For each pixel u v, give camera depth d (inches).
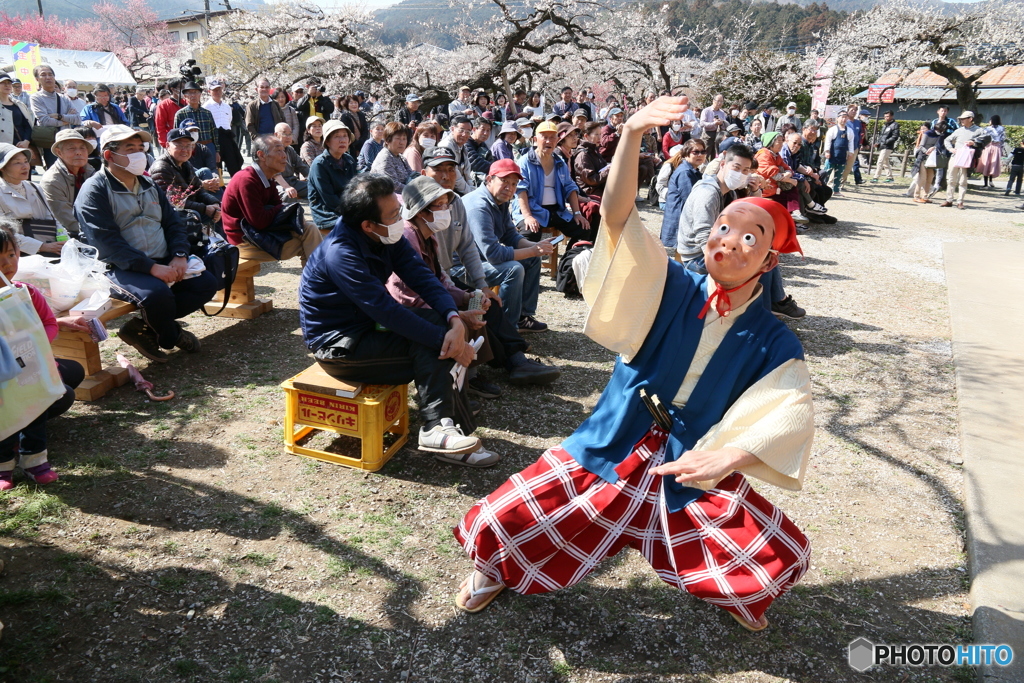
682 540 88.7
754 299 85.6
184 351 191.6
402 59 856.3
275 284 262.5
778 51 1156.5
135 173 172.9
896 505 135.3
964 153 513.7
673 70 992.9
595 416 94.4
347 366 134.1
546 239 212.2
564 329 228.2
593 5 820.0
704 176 206.2
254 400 165.9
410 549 115.0
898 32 845.8
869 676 93.7
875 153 876.6
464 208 179.9
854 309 263.6
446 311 136.5
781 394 81.7
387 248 138.6
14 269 111.7
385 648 94.4
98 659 89.4
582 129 407.8
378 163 268.5
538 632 99.1
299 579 106.3
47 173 194.4
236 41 959.6
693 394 86.9
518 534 91.5
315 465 139.2
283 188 290.8
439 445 130.0
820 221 432.8
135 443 142.4
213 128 386.0
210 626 96.0
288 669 89.7
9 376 102.2
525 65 860.0
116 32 1962.4
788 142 414.0
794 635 100.7
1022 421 170.1
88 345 161.0
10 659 88.2
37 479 124.0
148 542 112.3
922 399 185.2
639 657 95.6
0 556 106.9
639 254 84.4
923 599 109.7
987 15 819.4
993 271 321.1
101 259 171.3
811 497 137.1
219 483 130.3
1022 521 128.0
